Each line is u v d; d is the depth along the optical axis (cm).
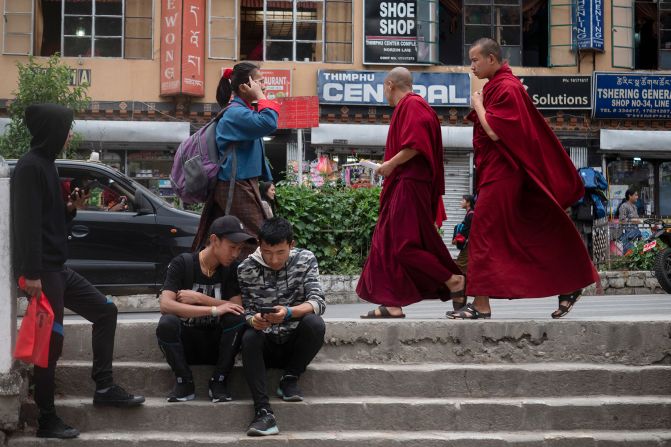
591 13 2558
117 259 1139
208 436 601
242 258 692
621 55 2602
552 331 679
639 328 681
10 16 2423
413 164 729
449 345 675
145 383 645
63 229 608
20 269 589
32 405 623
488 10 2616
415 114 724
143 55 2442
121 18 2433
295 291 637
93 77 2420
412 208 726
